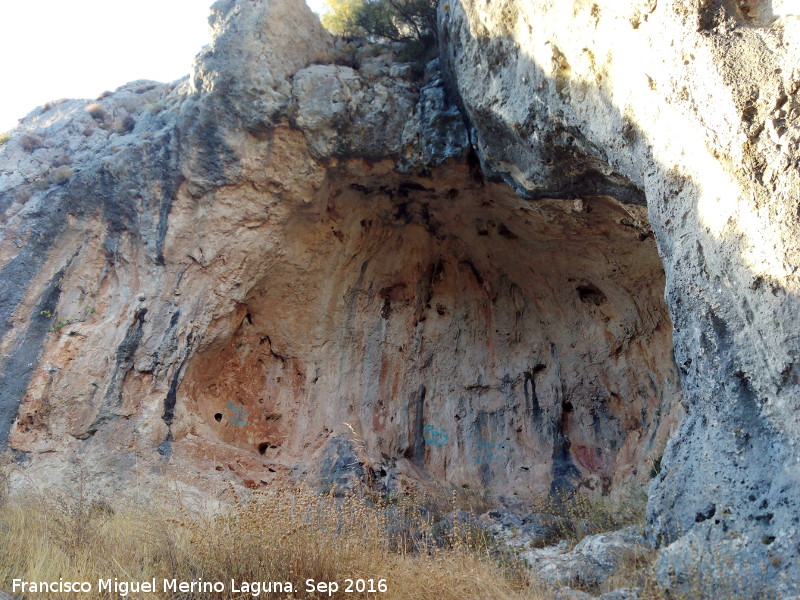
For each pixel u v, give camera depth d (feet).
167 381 38.42
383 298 45.80
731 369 21.58
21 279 39.65
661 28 24.40
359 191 43.42
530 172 35.04
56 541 23.09
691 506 21.70
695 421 23.03
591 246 40.01
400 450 42.11
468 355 44.98
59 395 37.14
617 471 39.19
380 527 24.62
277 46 42.39
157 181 41.27
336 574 18.90
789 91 20.70
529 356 44.21
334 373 43.62
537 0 31.14
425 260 46.11
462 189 42.06
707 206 22.95
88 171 41.96
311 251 43.62
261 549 19.38
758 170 21.01
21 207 42.83
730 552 19.33
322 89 41.47
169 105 46.75
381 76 44.24
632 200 33.01
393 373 44.24
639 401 40.55
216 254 40.83
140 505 32.07
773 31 21.68
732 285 21.75
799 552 17.60
